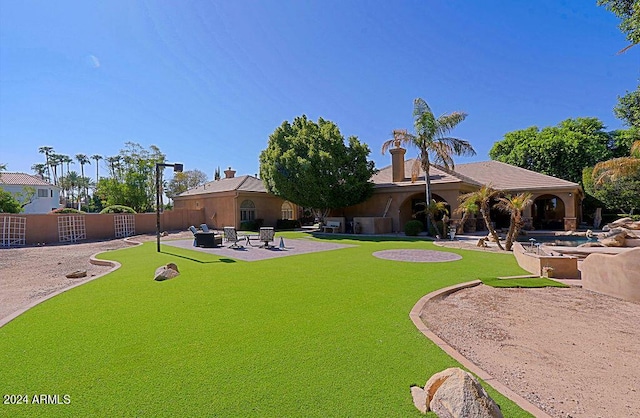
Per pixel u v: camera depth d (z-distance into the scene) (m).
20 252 15.43
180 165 14.25
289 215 33.31
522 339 4.54
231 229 15.42
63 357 3.76
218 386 3.11
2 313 5.86
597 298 6.59
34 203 39.47
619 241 12.16
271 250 14.11
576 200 25.03
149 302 6.05
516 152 34.59
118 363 3.60
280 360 3.65
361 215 25.81
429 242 16.98
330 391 3.01
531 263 8.98
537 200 28.00
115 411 2.73
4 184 36.50
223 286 7.32
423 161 19.86
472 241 17.12
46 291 7.60
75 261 12.45
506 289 7.30
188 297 6.39
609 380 3.45
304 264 10.32
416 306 5.78
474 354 4.05
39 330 4.63
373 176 27.67
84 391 3.05
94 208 52.56
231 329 4.64
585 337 4.61
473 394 2.54
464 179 23.03
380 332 4.52
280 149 23.61
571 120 33.94
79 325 4.82
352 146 23.81
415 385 3.13
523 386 3.32
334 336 4.37
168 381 3.21
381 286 7.30
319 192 22.55
